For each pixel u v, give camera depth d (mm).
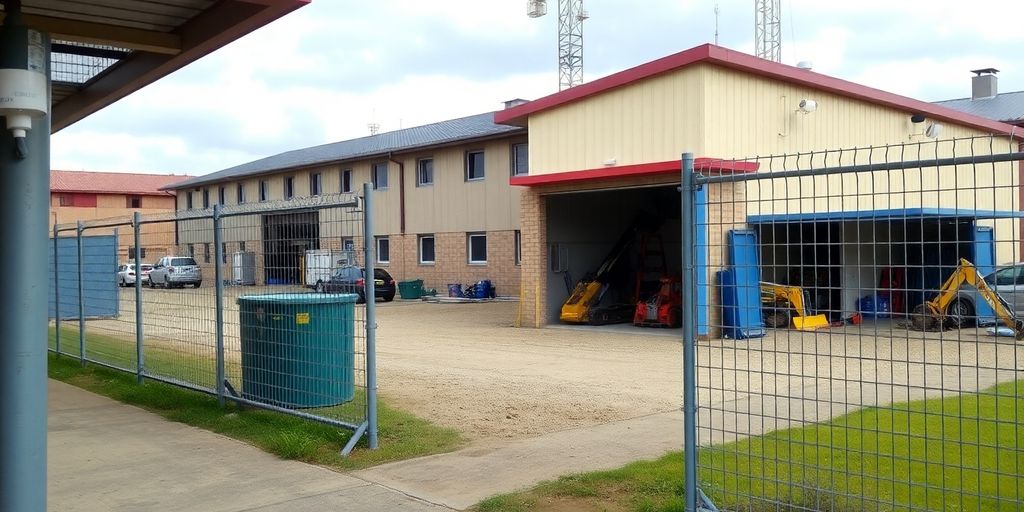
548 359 13312
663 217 21797
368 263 6992
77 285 14703
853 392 9453
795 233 17047
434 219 31281
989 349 13039
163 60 7613
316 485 6008
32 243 4734
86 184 59156
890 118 19469
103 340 14406
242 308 8547
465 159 30031
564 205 20375
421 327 19594
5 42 4625
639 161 16703
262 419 8055
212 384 9547
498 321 21047
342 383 8008
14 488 4680
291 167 36781
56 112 10266
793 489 5309
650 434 7453
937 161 3908
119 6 6527
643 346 15188
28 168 4730
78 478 6301
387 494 5750
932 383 10125
